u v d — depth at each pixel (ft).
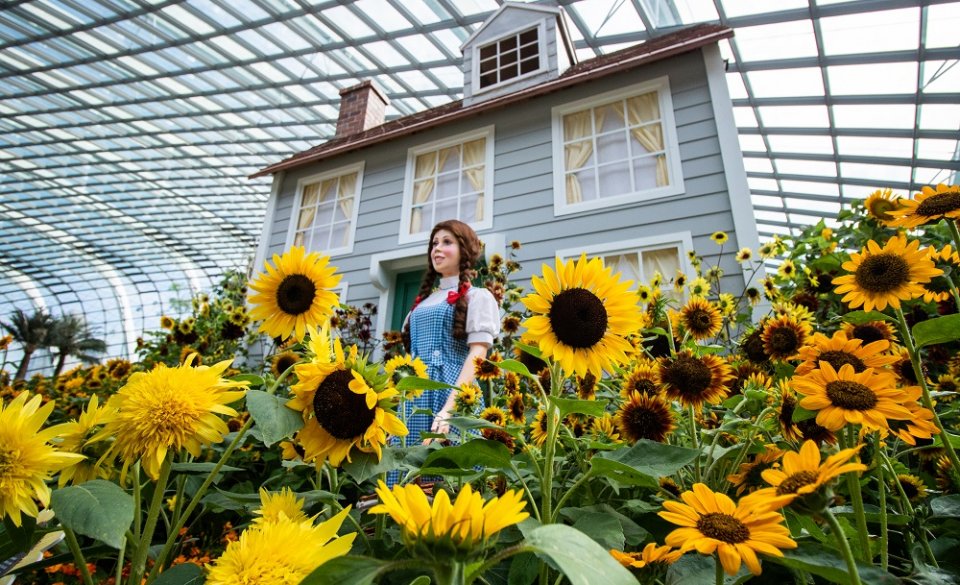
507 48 20.62
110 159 55.52
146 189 63.05
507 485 3.57
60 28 35.04
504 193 16.60
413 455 2.83
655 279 9.72
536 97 17.24
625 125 15.49
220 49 34.99
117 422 2.00
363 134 23.03
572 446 3.72
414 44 31.73
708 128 13.82
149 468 1.91
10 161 57.06
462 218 17.42
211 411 2.04
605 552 1.32
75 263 89.66
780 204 42.98
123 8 32.24
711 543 1.55
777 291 8.31
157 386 2.00
